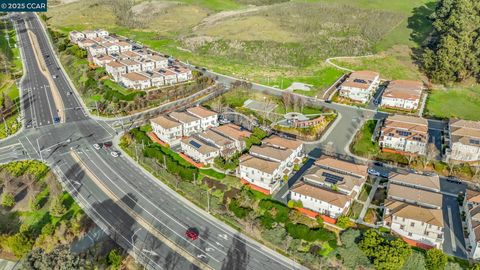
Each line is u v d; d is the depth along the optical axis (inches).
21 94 7017.7
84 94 6948.8
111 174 4717.0
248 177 4461.1
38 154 5142.7
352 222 3870.6
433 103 6569.9
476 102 6624.0
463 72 7076.8
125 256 3518.7
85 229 3841.0
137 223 3927.2
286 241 3622.0
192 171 4520.2
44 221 3964.1
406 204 3814.0
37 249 3216.0
